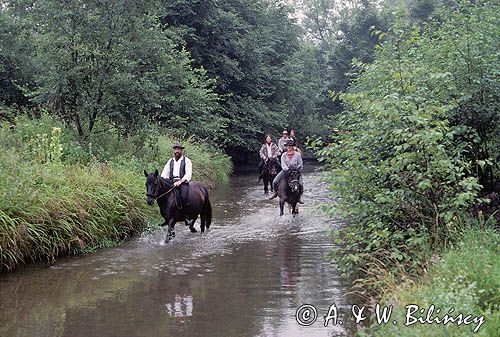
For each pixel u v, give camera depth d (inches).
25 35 863.7
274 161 836.0
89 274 375.9
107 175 525.7
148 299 319.3
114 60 650.2
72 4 638.5
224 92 1413.6
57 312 298.2
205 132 1105.4
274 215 622.2
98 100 661.9
